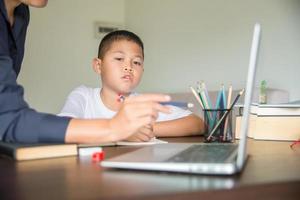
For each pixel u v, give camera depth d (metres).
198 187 0.43
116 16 2.95
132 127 0.71
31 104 2.66
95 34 2.88
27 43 2.62
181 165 0.50
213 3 2.01
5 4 1.11
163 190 0.42
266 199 0.45
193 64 2.17
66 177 0.51
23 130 0.73
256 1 1.75
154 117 0.72
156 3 2.52
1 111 0.75
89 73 2.88
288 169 0.56
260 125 1.02
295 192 0.48
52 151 0.69
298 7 1.54
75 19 2.81
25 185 0.47
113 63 1.46
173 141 1.03
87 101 1.51
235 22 1.86
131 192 0.42
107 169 0.56
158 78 2.50
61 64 2.77
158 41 2.51
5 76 0.81
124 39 1.48
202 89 1.06
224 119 0.97
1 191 0.44
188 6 2.21
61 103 2.77
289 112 0.99
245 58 1.79
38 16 2.66
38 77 2.68
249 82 0.55
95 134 0.72
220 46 1.96
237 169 0.50
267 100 1.42
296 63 1.56
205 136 0.99
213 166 0.49
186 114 1.30
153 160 0.55
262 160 0.65
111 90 1.49
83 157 0.69
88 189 0.44
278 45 1.65
